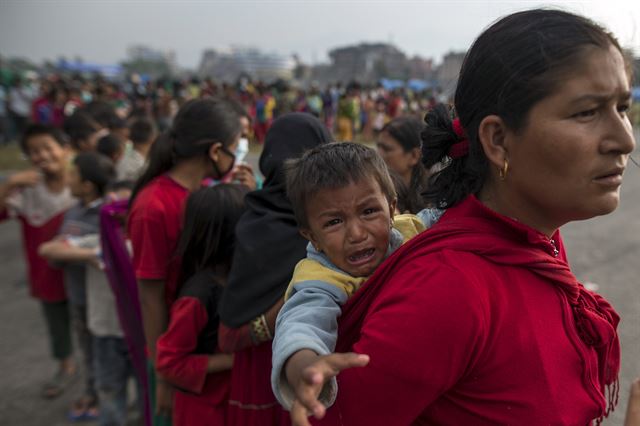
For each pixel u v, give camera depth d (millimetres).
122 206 2375
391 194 1013
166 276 1930
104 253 2354
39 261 3182
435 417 802
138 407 3055
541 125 697
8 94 13484
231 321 1418
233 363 1532
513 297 760
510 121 728
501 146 760
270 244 1397
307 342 732
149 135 3863
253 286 1388
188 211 1731
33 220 3191
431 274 747
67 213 2926
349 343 895
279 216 1442
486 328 729
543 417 755
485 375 755
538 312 773
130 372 2748
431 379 726
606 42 701
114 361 2633
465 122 824
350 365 614
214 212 1684
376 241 960
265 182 1613
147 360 2213
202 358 1623
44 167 3184
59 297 3150
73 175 2846
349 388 757
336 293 917
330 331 861
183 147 2000
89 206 2854
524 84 700
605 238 5461
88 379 3035
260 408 1509
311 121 1646
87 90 15148
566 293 824
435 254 774
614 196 710
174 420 1778
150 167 2078
